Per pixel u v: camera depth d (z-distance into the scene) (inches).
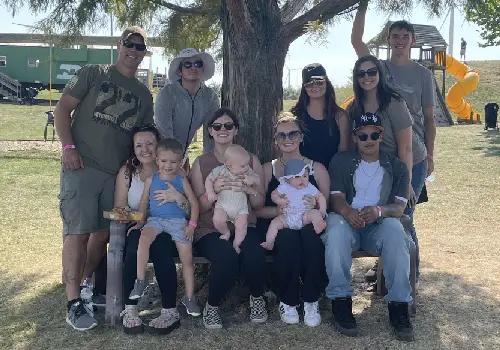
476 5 181.0
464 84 946.7
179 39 228.1
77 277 154.3
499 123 884.6
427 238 256.2
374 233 148.7
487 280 188.1
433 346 138.1
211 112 180.2
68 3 185.9
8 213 318.7
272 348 136.6
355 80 161.5
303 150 167.3
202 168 157.8
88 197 153.9
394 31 176.4
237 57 180.9
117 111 157.5
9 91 1274.6
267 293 168.2
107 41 620.1
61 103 153.9
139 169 156.4
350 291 146.9
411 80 179.0
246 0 174.6
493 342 139.9
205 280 182.1
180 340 140.9
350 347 137.3
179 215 151.4
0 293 178.9
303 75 162.7
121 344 139.1
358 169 156.3
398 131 161.3
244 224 149.4
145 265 142.4
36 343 140.8
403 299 142.4
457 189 385.1
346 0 175.9
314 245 147.2
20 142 668.7
